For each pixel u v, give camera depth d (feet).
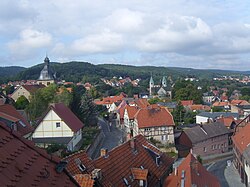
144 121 251.39
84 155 101.40
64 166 30.83
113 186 95.61
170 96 618.44
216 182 128.77
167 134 254.06
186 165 123.24
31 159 28.07
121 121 345.31
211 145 265.13
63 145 176.45
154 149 149.48
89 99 303.48
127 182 106.11
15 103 315.37
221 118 318.24
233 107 450.71
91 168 97.14
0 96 329.72
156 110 261.85
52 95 271.08
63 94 271.08
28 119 240.94
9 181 23.29
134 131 270.67
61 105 218.59
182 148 245.04
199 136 255.91
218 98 655.35
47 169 28.78
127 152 124.67
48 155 30.73
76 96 273.54
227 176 206.49
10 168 24.71
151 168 129.39
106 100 520.42
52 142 183.93
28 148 29.22
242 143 207.51
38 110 256.73
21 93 399.44
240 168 202.80
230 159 252.01
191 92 519.60
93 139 225.15
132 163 120.57
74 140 198.70
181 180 110.83
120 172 108.06
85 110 290.15
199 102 515.91
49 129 197.06
